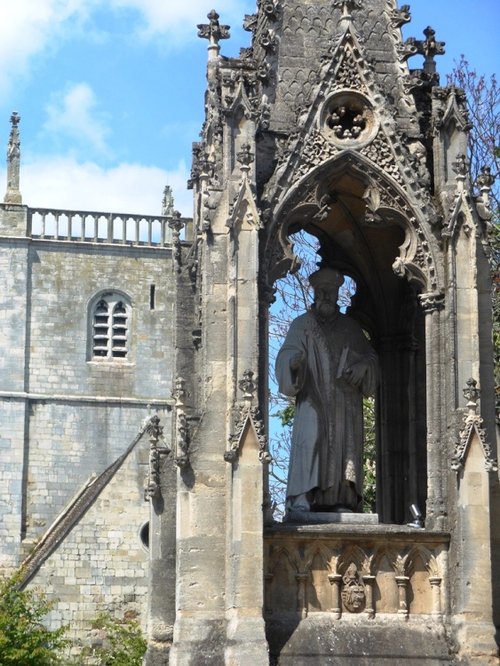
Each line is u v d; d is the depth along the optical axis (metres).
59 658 83.44
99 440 133.00
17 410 132.00
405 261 31.73
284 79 32.38
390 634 30.11
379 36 33.16
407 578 30.52
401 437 34.09
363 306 34.84
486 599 30.14
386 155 31.91
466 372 31.11
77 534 104.50
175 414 32.06
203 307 30.83
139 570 104.62
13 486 130.75
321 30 32.84
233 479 29.61
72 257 135.75
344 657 29.73
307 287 50.94
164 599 31.58
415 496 33.62
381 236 33.97
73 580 103.75
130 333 135.38
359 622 30.22
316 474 31.61
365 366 32.28
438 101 32.31
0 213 135.25
